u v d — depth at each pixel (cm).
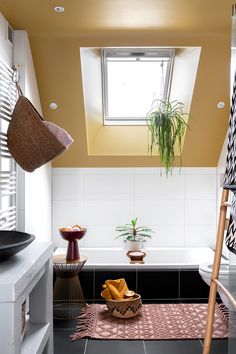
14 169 276
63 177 407
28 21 276
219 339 251
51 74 326
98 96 380
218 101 349
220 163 396
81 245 409
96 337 252
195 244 412
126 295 286
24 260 166
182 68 354
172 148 354
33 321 201
